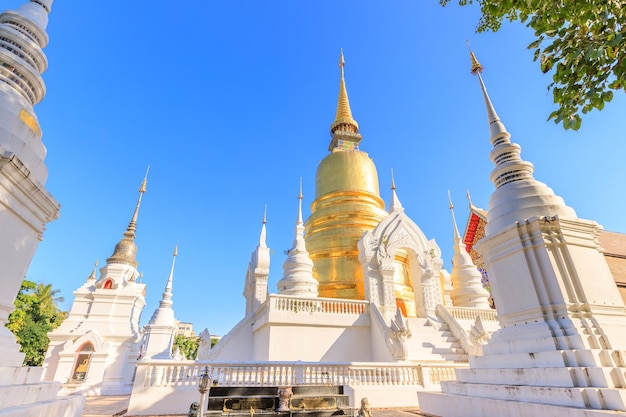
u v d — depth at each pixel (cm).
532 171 895
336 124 3528
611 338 641
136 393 1041
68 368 1891
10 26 668
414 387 1209
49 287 4347
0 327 525
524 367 676
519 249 766
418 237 2255
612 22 473
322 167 3012
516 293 766
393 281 2019
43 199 595
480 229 3453
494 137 977
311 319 1719
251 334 2027
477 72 1087
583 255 737
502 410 642
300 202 2497
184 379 1098
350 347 1731
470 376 804
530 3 559
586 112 520
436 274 2167
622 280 1052
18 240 552
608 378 550
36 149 618
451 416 789
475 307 2158
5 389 449
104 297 2181
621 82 486
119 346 2062
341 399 827
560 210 780
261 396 798
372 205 2736
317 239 2484
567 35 521
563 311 682
